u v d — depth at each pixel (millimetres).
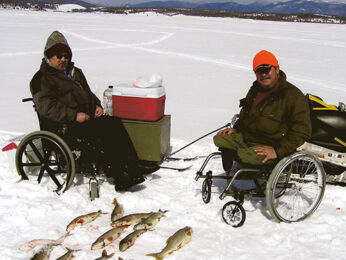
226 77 10281
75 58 12820
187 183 3646
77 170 3422
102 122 3336
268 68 2752
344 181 3475
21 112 6586
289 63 12398
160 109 3861
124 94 3707
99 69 10914
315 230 2764
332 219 2889
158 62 12508
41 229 2721
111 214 2904
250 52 15430
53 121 3301
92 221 2854
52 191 3238
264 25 36875
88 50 15016
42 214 2902
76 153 3320
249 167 2887
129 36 21438
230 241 2615
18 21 33250
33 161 3664
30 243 2471
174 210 3062
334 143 3383
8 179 3469
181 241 2514
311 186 3355
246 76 10492
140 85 3678
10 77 9555
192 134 5508
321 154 3428
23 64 11391
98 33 22891
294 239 2639
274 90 2859
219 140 3191
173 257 2410
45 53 3197
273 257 2426
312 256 2434
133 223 2797
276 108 2828
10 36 19219
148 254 2422
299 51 15750
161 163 4172
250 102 3104
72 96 3359
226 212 2840
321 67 11719
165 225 2822
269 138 2945
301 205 3121
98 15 57156
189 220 2857
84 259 2369
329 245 2570
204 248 2523
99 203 3143
